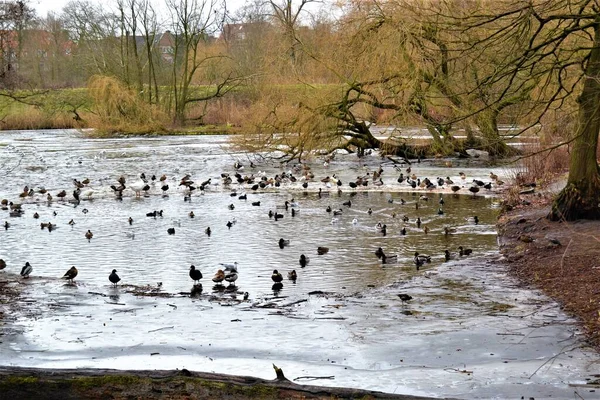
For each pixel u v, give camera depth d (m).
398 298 13.81
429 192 30.19
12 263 17.88
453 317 12.42
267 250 19.00
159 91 78.69
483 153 43.91
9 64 35.25
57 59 91.12
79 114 75.94
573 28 14.94
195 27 73.12
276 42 40.31
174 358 10.56
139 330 11.97
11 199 30.70
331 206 27.05
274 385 7.45
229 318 12.63
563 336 11.17
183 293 14.54
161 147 54.16
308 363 10.27
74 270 15.81
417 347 10.89
